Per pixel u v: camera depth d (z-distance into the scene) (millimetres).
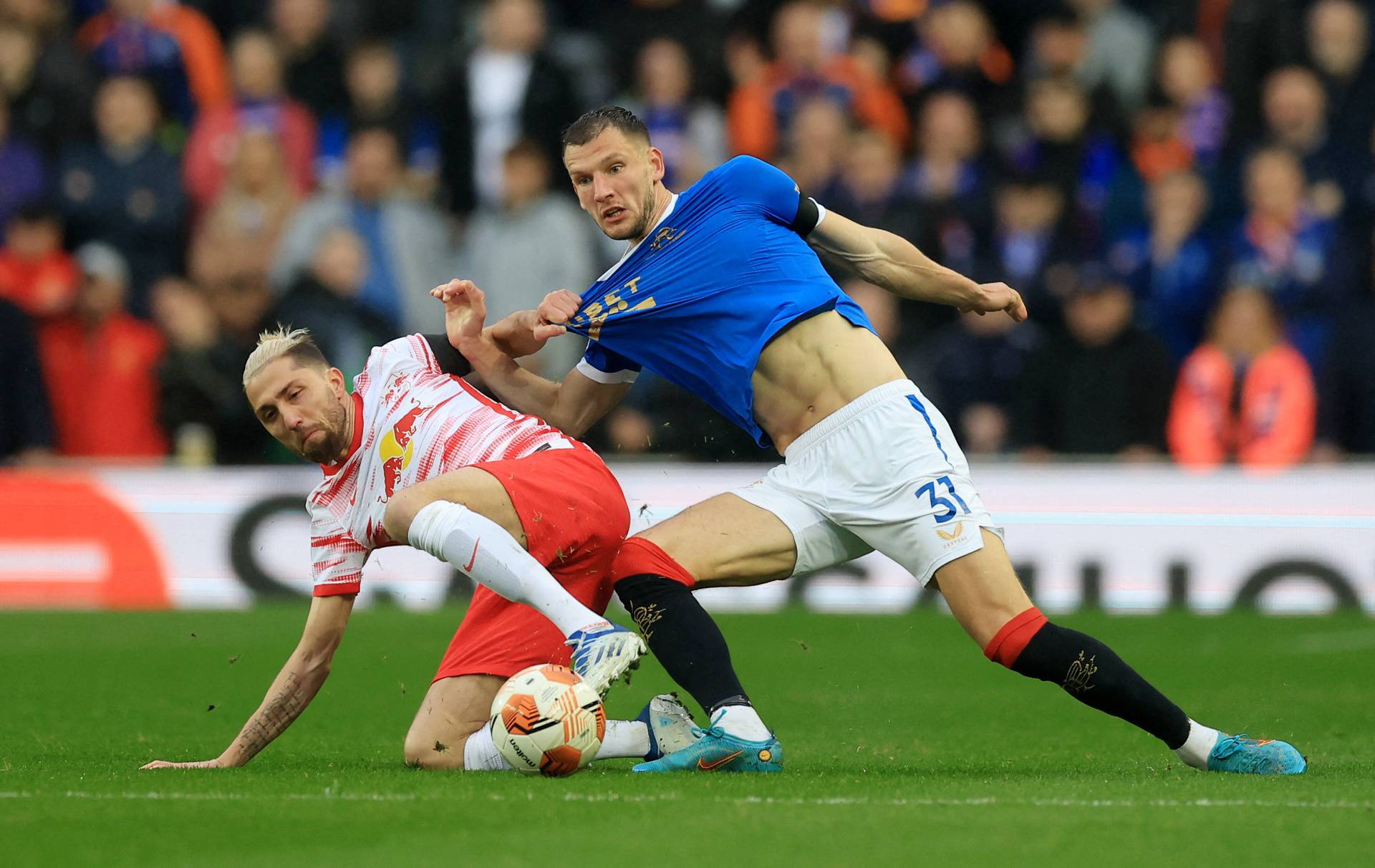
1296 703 25031
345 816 14102
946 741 21281
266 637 34531
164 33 51062
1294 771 17250
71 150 48719
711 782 16109
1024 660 17266
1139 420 42312
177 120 51156
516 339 19328
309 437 17672
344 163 49281
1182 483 40531
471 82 47469
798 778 16562
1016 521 40906
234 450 44688
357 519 18062
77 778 16484
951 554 17375
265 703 17797
